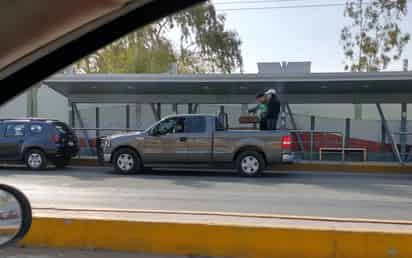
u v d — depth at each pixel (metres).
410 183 13.54
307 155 20.08
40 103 24.33
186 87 20.55
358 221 6.38
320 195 11.11
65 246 6.07
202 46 34.28
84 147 22.14
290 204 9.76
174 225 5.87
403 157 19.34
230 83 19.41
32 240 6.13
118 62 33.72
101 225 6.03
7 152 16.89
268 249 5.67
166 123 15.52
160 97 22.27
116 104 22.69
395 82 18.34
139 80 19.47
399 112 21.06
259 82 18.97
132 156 15.59
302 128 21.36
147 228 5.92
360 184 13.26
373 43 35.34
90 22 3.53
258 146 14.88
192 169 17.12
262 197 10.73
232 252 5.73
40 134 16.78
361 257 5.50
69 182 13.34
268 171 17.11
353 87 19.73
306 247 5.60
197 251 5.80
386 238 5.46
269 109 15.73
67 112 24.17
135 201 10.04
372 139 20.64
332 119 21.12
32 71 3.84
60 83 20.05
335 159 19.61
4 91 3.81
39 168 16.80
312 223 6.12
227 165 15.24
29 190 11.66
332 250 5.55
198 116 15.37
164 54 33.16
